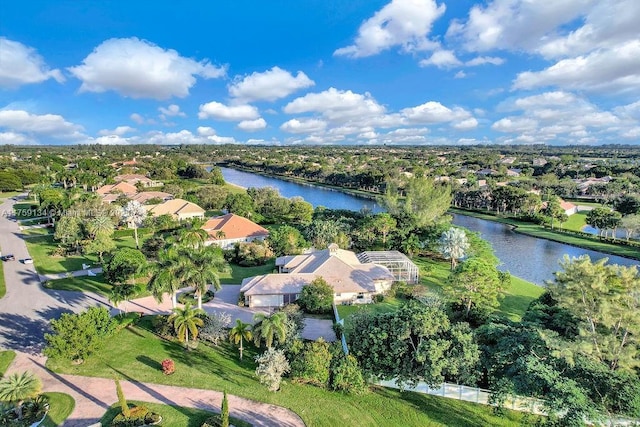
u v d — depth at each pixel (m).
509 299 63.78
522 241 113.62
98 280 68.25
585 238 113.38
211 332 45.25
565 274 38.16
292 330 43.25
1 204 147.75
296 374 38.94
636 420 29.52
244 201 123.62
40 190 133.25
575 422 28.39
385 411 35.34
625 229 114.38
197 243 76.38
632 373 32.31
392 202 106.38
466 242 75.94
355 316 44.22
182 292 64.06
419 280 71.81
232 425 32.41
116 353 43.44
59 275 70.81
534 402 33.25
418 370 37.09
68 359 41.22
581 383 31.95
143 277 67.62
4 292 62.16
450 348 37.44
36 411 33.44
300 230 98.69
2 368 40.16
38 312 54.69
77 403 34.72
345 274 62.12
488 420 34.38
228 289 65.75
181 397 36.12
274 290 58.34
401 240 89.06
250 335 41.94
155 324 49.34
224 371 40.75
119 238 98.56
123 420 31.97
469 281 53.56
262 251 80.69
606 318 33.56
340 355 39.94
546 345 34.03
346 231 94.62
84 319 40.94
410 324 38.28
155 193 144.50
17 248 89.50
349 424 33.41
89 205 104.12
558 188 184.00
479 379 37.34
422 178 103.44
